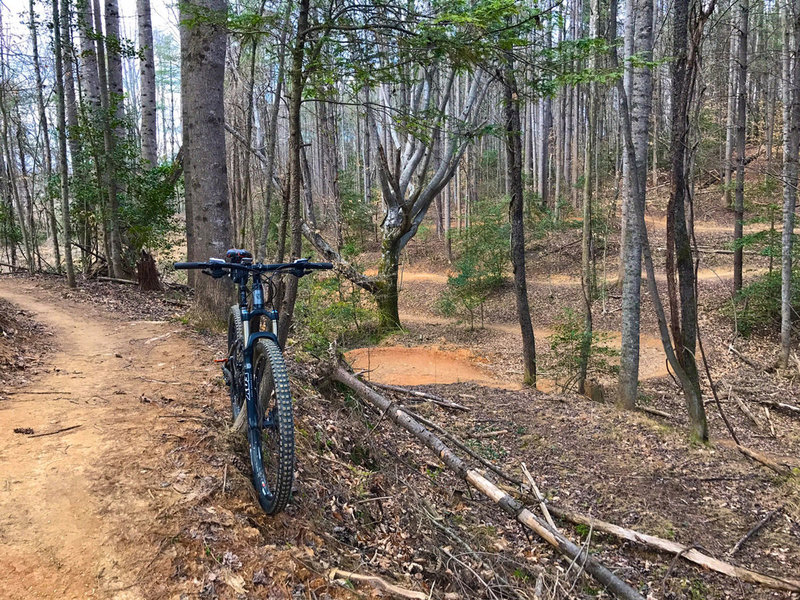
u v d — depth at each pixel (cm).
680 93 815
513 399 991
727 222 2511
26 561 267
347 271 1738
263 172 1995
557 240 2594
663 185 2969
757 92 2961
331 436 534
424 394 912
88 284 1253
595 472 731
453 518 533
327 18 524
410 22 495
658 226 2602
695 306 862
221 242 820
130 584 266
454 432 795
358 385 647
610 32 1209
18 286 1148
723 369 1391
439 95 1518
